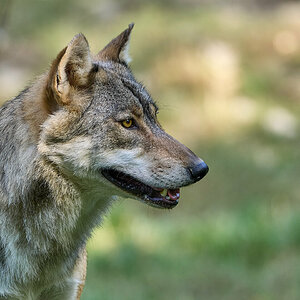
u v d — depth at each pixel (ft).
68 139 25.25
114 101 26.11
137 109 26.45
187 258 44.21
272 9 87.81
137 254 44.50
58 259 26.63
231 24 82.12
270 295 38.73
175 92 70.90
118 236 47.57
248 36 80.12
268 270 42.19
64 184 25.57
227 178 61.62
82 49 25.40
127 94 26.45
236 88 72.64
